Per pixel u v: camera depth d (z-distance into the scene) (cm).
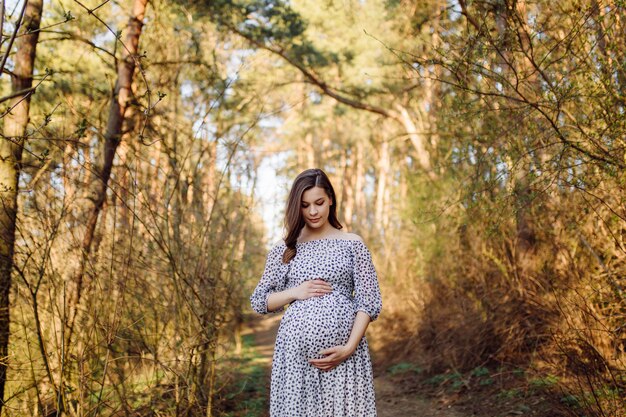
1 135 293
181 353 401
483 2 339
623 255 381
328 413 251
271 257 280
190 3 657
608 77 312
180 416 387
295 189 270
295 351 255
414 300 780
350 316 259
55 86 495
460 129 477
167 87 515
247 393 563
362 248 269
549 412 395
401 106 1020
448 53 345
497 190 441
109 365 376
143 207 393
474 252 615
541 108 348
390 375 675
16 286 362
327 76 1071
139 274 414
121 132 478
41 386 380
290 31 826
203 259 439
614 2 306
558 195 420
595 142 317
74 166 366
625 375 363
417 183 728
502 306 537
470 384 527
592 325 392
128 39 498
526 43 355
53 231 336
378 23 765
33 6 406
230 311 524
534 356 471
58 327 372
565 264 460
